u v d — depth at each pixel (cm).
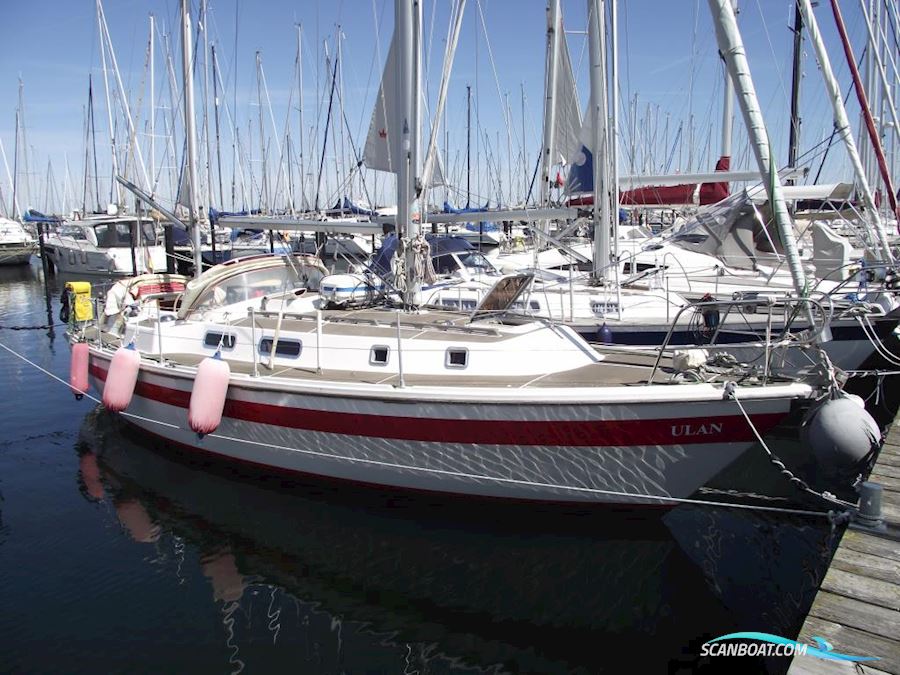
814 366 520
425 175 771
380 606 516
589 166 1028
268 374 662
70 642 472
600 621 493
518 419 547
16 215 4250
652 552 574
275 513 656
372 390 582
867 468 543
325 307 785
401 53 708
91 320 1025
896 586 368
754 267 1160
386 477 619
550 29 1100
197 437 726
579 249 1376
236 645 471
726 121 1475
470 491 600
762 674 437
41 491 722
